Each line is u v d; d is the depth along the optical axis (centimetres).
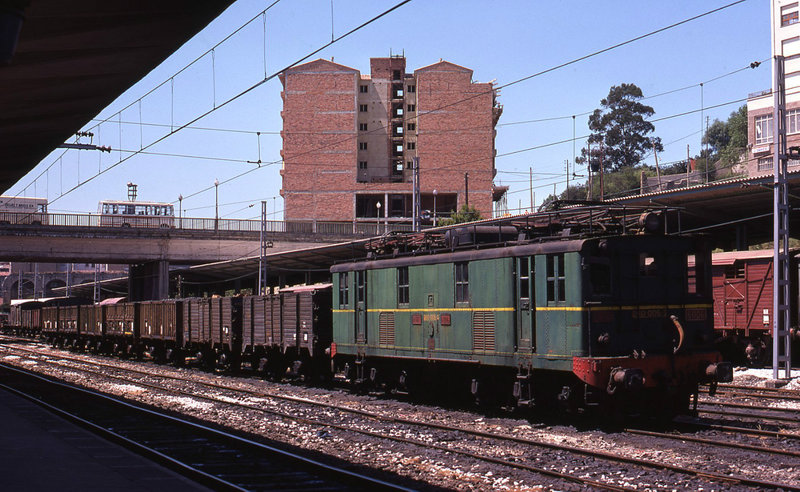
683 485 1026
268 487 1035
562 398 1556
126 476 1030
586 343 1510
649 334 1570
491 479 1092
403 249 2161
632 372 1445
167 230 6391
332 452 1344
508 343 1697
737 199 3306
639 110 12988
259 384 2762
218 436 1450
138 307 4338
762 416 1636
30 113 1875
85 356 4872
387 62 11969
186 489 948
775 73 2586
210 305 3394
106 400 2131
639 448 1316
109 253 6319
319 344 2545
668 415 1583
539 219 1755
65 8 1175
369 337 2225
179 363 3844
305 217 11000
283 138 11194
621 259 1563
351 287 2323
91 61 1479
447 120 11275
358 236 6906
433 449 1329
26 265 15912
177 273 7169
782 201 2606
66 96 1745
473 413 1816
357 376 2330
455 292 1877
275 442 1459
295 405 2067
